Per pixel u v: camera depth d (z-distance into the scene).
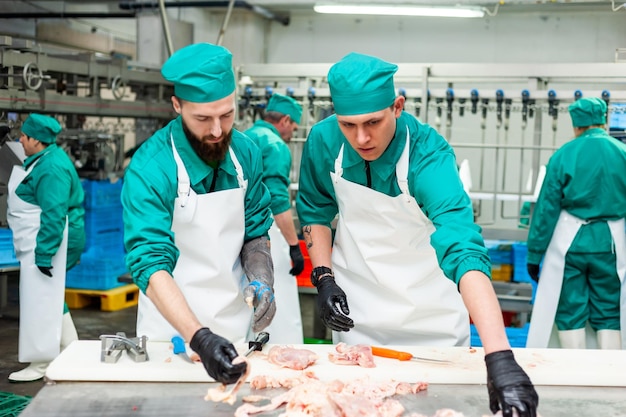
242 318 2.32
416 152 2.18
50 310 4.07
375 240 2.36
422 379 1.88
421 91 4.48
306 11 8.38
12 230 4.05
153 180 2.00
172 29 7.90
